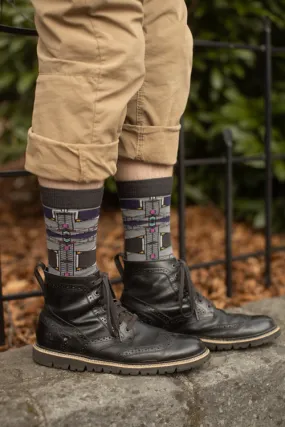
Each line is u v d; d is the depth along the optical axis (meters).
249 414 1.38
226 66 3.12
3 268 2.69
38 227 3.41
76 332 1.31
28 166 1.20
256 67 3.36
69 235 1.25
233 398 1.35
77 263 1.28
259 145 3.08
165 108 1.35
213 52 3.07
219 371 1.36
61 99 1.14
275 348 1.48
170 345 1.30
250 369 1.37
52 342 1.33
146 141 1.35
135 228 1.40
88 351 1.30
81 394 1.21
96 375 1.30
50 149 1.16
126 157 1.35
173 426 1.27
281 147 3.11
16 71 3.20
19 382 1.26
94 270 1.32
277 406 1.43
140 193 1.37
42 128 1.17
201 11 2.99
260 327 1.44
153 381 1.28
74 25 1.14
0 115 3.42
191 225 3.32
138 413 1.22
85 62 1.14
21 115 3.27
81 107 1.14
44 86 1.17
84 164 1.16
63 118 1.15
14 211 3.71
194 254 2.90
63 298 1.30
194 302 1.42
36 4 1.16
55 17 1.14
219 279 2.56
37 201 3.84
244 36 3.22
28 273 2.63
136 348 1.29
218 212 3.54
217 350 1.46
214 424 1.33
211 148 3.32
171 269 1.41
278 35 3.29
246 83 3.44
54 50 1.16
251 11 2.96
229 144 2.12
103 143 1.18
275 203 3.31
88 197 1.23
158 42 1.33
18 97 3.42
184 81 1.39
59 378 1.29
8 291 2.37
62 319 1.31
